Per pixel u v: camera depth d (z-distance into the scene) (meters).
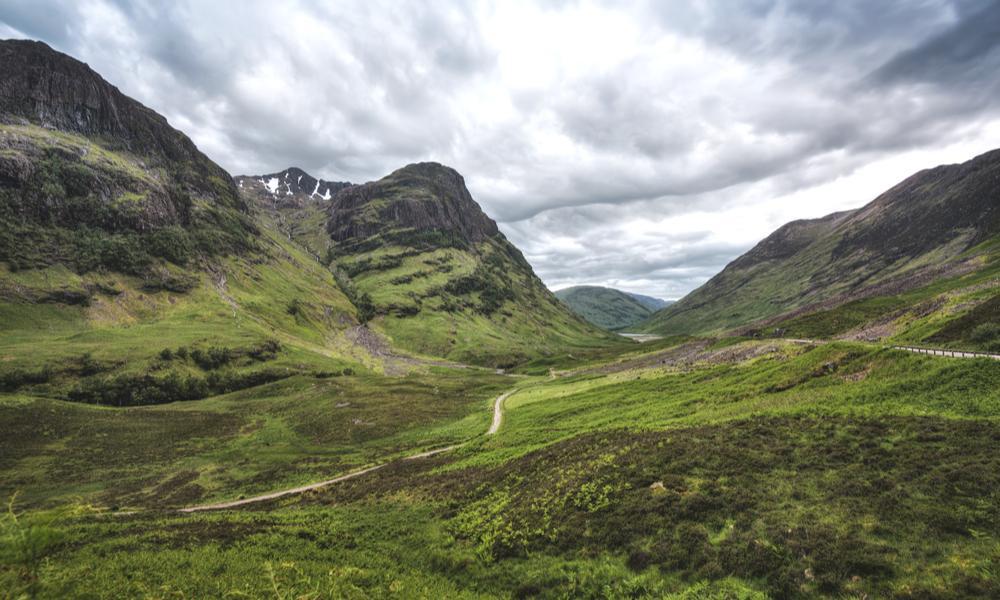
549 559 22.41
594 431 47.62
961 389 34.12
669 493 25.23
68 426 97.75
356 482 52.44
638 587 18.45
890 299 145.50
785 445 28.94
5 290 179.88
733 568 18.11
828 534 18.58
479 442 63.31
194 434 101.94
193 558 21.31
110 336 172.75
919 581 15.01
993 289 74.81
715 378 71.50
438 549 26.03
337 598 18.20
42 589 13.47
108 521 32.94
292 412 122.06
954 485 20.16
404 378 180.88
